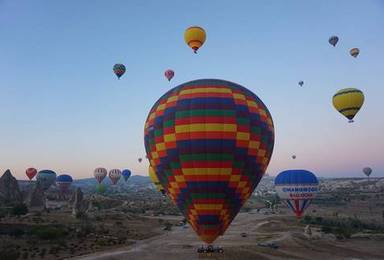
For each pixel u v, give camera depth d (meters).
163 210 146.75
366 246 68.19
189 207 33.56
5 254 48.41
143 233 79.56
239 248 57.50
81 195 102.88
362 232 83.75
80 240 64.00
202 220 33.28
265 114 34.50
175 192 34.00
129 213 124.06
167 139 33.03
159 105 35.12
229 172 31.94
